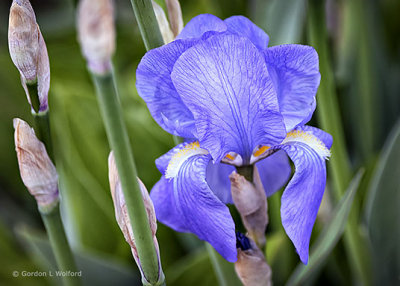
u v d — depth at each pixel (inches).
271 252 23.8
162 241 26.2
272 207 25.1
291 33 25.4
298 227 17.6
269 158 19.9
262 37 18.5
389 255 24.8
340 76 27.5
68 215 26.0
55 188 19.9
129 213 17.1
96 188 25.9
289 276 25.1
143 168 26.2
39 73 18.8
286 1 25.4
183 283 24.5
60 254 20.6
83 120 26.1
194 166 18.3
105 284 25.0
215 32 17.7
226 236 17.7
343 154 23.2
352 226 23.7
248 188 18.7
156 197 18.9
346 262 26.0
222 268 20.1
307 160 18.1
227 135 18.1
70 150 25.8
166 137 26.3
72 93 26.2
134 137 26.2
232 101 17.7
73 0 21.7
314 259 21.1
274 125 18.0
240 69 17.5
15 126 19.3
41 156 19.5
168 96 18.5
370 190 24.3
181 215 18.4
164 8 18.6
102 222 26.0
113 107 16.0
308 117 18.3
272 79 18.2
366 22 27.2
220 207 17.8
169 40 18.8
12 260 26.5
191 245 26.1
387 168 23.0
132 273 25.0
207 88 17.6
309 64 18.0
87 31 15.4
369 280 24.6
